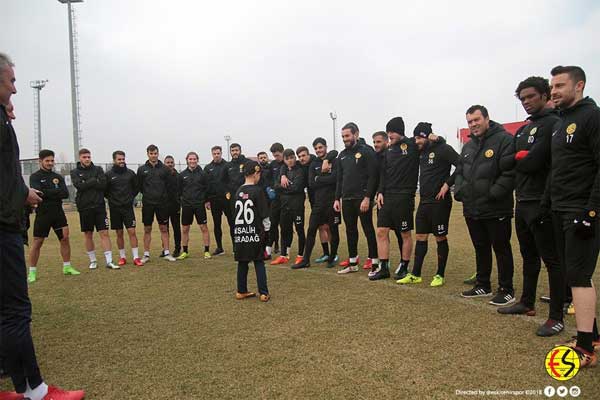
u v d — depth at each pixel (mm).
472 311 4223
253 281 5828
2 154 2541
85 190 6980
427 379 2795
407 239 5668
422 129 5223
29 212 3582
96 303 4887
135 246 7387
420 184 5348
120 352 3398
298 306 4551
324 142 6828
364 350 3295
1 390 2941
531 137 3709
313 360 3137
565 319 3930
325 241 7336
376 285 5414
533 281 4043
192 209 7930
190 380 2869
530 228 3717
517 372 2865
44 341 3680
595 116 2928
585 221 2863
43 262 7820
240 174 8023
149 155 7648
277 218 8109
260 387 2738
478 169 4473
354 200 6164
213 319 4184
